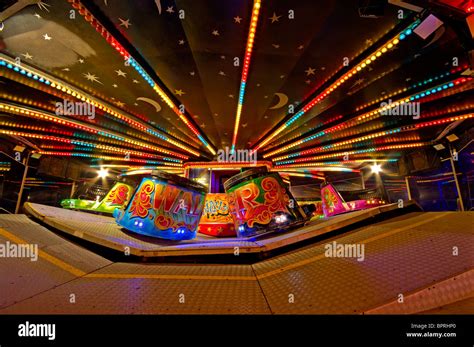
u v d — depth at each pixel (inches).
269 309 68.0
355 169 650.8
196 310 68.6
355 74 259.0
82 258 121.0
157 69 257.0
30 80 271.1
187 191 194.9
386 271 78.4
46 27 202.4
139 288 85.9
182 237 187.0
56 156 540.1
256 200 190.7
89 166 613.3
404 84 277.3
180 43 221.6
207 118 372.8
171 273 105.3
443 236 94.8
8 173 462.9
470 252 77.8
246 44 219.9
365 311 61.3
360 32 206.1
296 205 195.9
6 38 214.2
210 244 154.9
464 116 338.3
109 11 189.0
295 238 134.8
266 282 90.6
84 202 302.2
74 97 303.3
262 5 180.9
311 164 597.0
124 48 219.3
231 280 95.0
